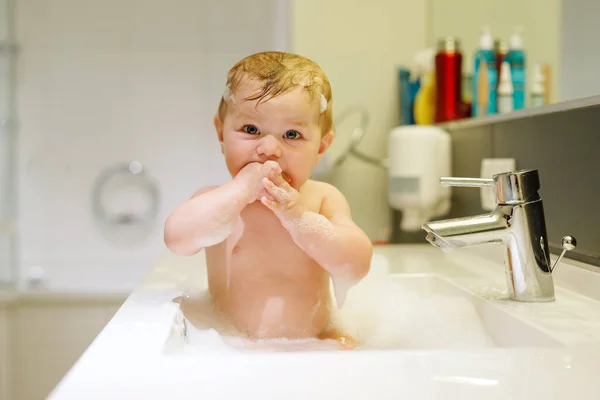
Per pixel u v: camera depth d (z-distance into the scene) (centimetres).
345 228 72
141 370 47
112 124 231
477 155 124
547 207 93
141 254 231
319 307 75
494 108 131
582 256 83
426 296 92
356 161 171
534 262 77
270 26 234
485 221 76
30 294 196
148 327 61
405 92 169
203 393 42
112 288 204
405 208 144
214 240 68
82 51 229
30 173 227
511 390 42
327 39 173
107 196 230
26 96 227
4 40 222
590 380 44
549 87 108
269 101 68
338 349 71
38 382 197
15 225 222
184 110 233
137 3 230
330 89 75
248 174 68
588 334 60
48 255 228
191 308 76
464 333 79
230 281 74
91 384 44
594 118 79
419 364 48
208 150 234
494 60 133
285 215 68
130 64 231
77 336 198
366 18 174
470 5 149
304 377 45
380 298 91
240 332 73
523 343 66
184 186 234
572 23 98
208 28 233
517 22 124
